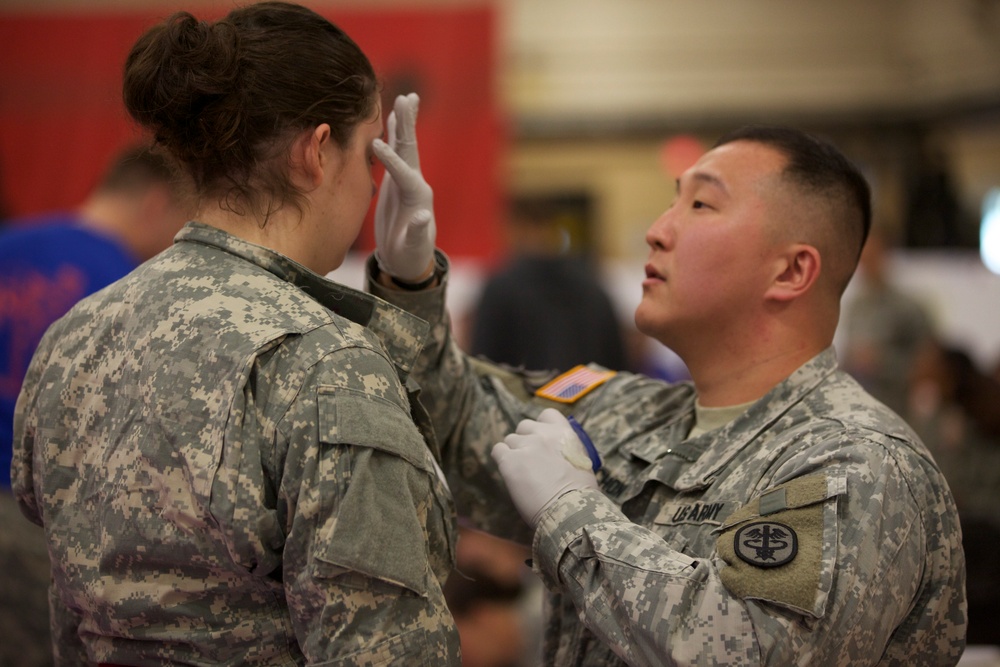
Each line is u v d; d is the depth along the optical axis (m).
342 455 1.84
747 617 1.93
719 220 2.51
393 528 1.87
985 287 7.86
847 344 7.90
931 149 11.66
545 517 2.21
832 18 11.83
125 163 4.59
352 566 1.80
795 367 2.52
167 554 1.88
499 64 9.18
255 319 1.91
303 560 1.83
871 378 7.69
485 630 4.80
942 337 7.84
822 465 2.14
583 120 11.99
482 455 2.76
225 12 2.26
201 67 1.99
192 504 1.84
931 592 2.24
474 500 2.79
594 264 6.70
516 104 12.02
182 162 2.11
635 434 2.68
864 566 1.99
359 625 1.82
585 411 2.83
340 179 2.18
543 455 2.31
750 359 2.54
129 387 1.96
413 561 1.88
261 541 1.83
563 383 2.96
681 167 11.44
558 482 2.26
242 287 1.97
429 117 9.14
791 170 2.52
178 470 1.87
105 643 2.01
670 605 1.96
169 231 4.64
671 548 2.14
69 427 2.06
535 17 11.93
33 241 4.25
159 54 2.04
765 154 2.56
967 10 11.09
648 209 12.08
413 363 2.21
